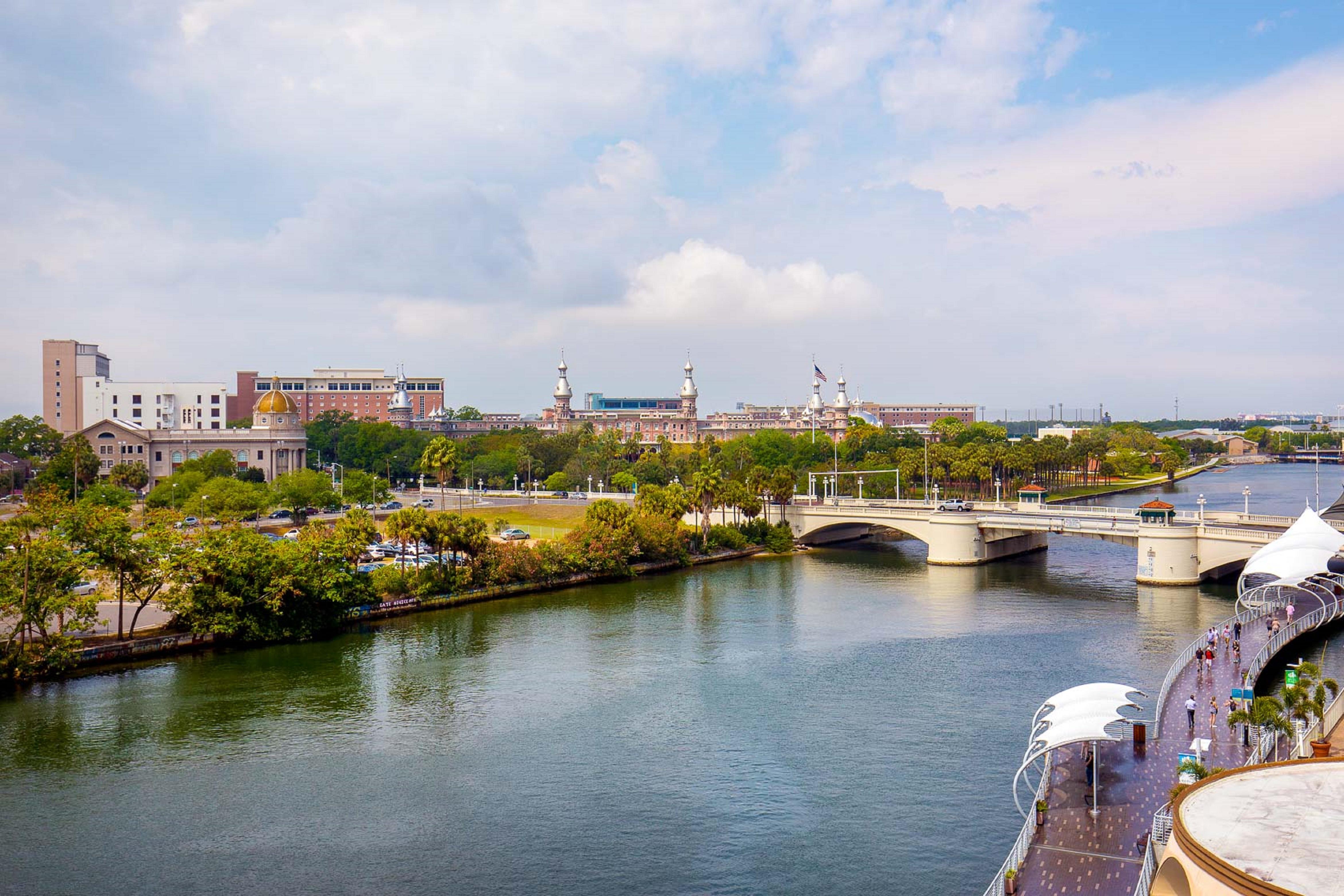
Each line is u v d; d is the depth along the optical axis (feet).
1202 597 499.10
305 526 544.21
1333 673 337.31
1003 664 366.43
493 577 508.53
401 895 209.26
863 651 388.37
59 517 369.91
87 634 389.80
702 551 648.79
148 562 387.55
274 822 241.96
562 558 541.75
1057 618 447.83
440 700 330.13
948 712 311.27
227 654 387.96
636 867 219.20
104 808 248.93
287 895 209.56
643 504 647.56
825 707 318.86
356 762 277.03
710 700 327.88
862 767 268.82
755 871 216.54
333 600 416.46
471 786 261.44
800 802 248.32
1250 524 558.56
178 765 275.39
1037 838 208.54
